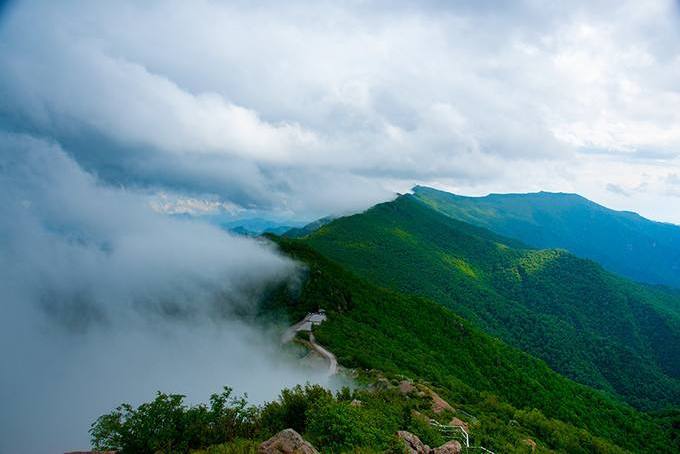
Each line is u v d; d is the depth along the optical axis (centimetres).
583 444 7388
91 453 3167
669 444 11969
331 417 3250
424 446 3541
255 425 3438
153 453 3080
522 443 5378
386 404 4462
